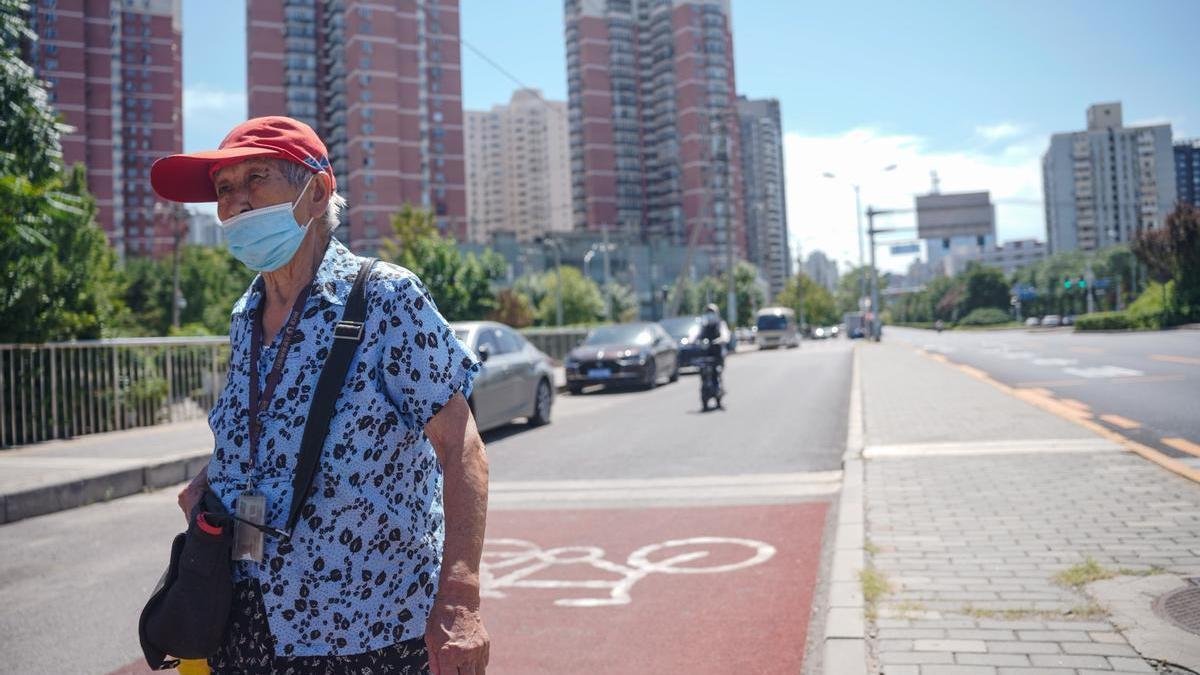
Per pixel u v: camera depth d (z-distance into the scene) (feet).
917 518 17.49
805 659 11.39
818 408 45.06
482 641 4.88
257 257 5.41
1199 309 138.92
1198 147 413.39
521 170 574.15
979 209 147.64
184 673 5.49
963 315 449.48
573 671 11.39
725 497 22.95
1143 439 26.37
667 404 51.03
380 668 5.06
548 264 358.43
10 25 39.19
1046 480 20.42
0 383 33.47
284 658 4.99
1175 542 14.49
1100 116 422.00
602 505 22.67
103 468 27.04
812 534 18.37
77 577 17.33
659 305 366.22
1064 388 44.88
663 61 451.94
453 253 143.43
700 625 13.03
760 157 541.34
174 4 401.29
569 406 53.06
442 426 5.32
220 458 5.26
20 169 38.93
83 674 11.98
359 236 352.08
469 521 5.11
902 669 10.09
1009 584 12.92
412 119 366.63
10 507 23.22
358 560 4.99
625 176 452.76
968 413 35.53
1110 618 11.24
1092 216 447.83
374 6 356.59
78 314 40.83
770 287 537.65
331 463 4.96
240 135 5.45
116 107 383.65
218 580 4.95
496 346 38.78
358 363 5.14
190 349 44.11
